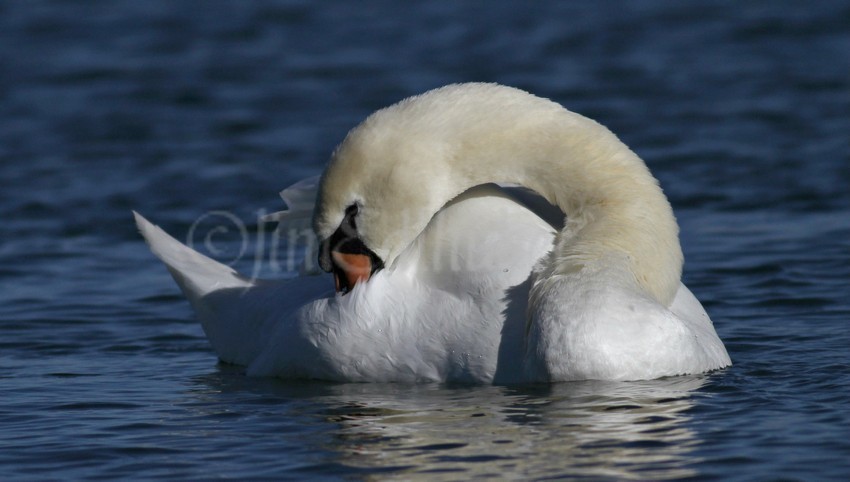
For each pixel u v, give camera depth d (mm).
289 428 10891
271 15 44281
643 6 44438
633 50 38188
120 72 36625
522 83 34219
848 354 13375
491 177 12953
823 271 18031
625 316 11688
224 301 14953
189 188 24688
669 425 10516
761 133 28484
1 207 23656
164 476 9625
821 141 27500
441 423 10758
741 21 41562
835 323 15164
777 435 10195
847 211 21812
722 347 12930
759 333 14766
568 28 41375
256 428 10953
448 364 12234
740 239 20344
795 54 37156
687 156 26656
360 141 12820
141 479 9570
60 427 11195
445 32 41281
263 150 27828
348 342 12445
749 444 9969
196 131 29969
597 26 41594
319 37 40906
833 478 9133
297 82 35094
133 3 46469
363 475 9438
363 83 34688
